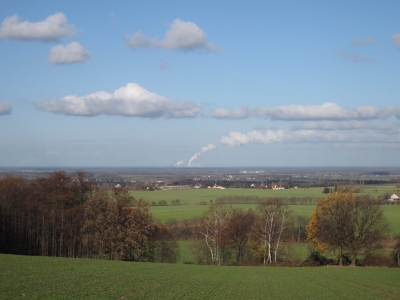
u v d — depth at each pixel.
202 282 43.16
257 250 85.31
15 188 83.25
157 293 33.84
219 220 89.00
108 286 35.59
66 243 84.81
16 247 82.81
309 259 79.19
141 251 78.31
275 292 38.97
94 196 83.38
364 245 74.38
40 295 29.45
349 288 43.19
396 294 39.69
